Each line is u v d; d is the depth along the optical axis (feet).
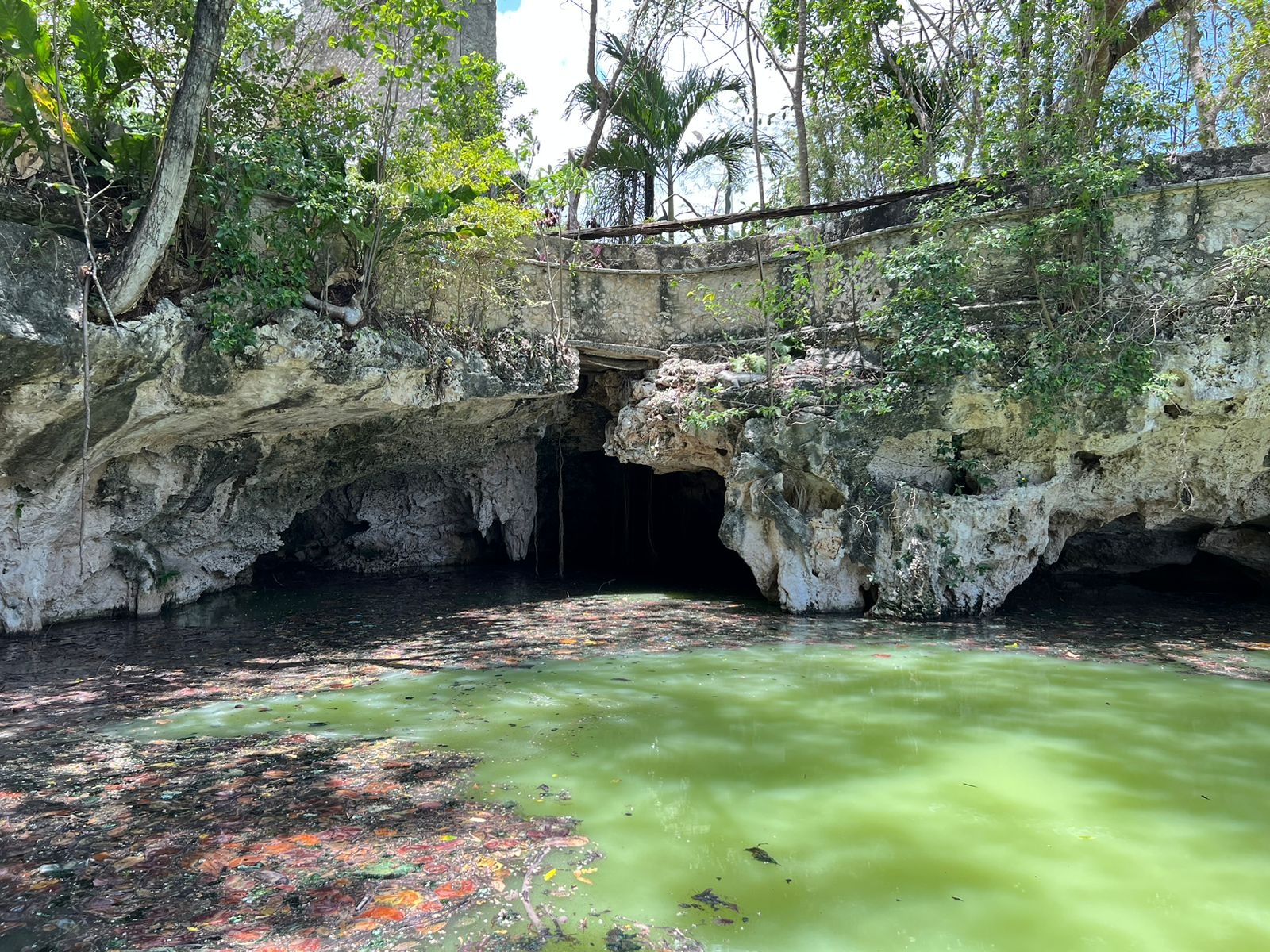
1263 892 11.23
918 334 29.01
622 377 38.93
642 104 44.75
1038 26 29.14
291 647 27.09
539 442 49.11
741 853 12.32
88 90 22.16
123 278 21.62
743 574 46.73
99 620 30.55
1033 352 28.17
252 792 14.67
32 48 19.89
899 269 28.99
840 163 41.98
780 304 32.22
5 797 14.42
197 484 31.22
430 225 28.40
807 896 11.04
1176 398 27.73
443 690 21.71
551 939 9.95
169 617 31.71
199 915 10.46
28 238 20.58
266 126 26.63
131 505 29.66
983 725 18.42
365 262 26.94
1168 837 12.91
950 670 23.30
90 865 11.85
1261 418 27.76
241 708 20.12
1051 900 11.00
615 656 25.77
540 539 53.57
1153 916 10.59
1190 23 35.65
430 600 37.42
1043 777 15.34
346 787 14.90
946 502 29.89
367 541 48.73
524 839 12.75
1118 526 35.60
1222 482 29.76
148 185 23.11
